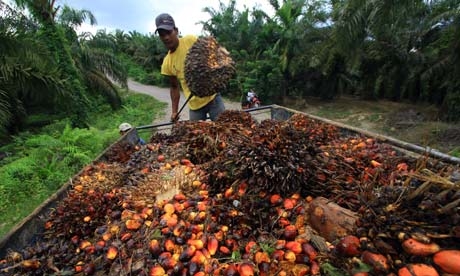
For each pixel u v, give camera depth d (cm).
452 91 1106
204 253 147
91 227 191
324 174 186
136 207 195
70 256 168
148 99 2166
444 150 859
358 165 195
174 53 416
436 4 1180
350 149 230
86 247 173
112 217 191
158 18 391
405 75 1470
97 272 155
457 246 99
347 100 1736
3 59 943
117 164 281
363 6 1016
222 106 450
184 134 317
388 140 262
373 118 1297
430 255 99
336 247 120
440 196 104
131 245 160
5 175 683
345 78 1656
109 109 1791
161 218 172
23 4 1076
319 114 1465
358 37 1185
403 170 170
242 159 187
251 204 173
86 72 1683
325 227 152
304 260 139
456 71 1058
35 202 609
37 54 1039
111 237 172
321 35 1569
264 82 1678
